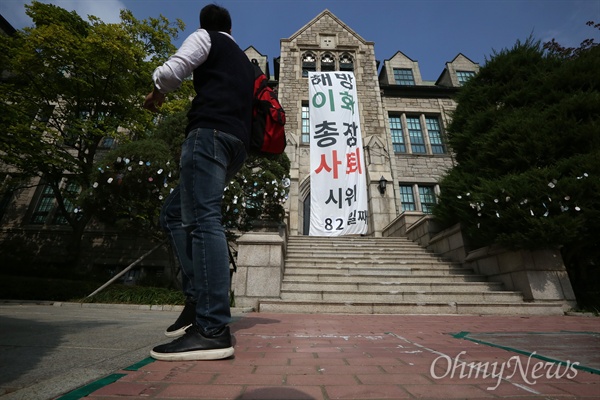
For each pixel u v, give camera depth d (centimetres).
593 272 743
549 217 563
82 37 1066
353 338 257
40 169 1066
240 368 150
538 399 112
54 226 1300
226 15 193
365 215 1215
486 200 617
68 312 466
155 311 554
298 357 178
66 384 114
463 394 117
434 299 594
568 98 658
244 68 183
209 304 162
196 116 167
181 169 166
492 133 688
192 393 112
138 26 1159
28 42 962
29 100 1072
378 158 1408
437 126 1603
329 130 1332
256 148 188
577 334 286
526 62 779
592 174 560
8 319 318
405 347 215
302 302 549
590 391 121
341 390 119
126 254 1226
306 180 1385
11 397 100
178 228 200
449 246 829
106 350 176
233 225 800
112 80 1088
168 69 157
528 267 602
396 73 1772
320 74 1442
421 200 1452
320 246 934
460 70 1734
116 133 1060
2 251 1180
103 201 724
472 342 240
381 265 773
